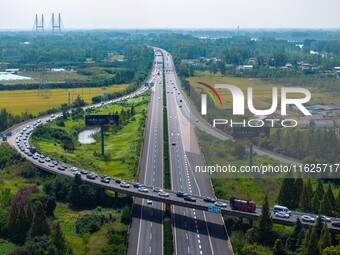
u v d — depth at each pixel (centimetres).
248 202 17338
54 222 18212
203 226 17575
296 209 18675
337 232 15775
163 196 18950
